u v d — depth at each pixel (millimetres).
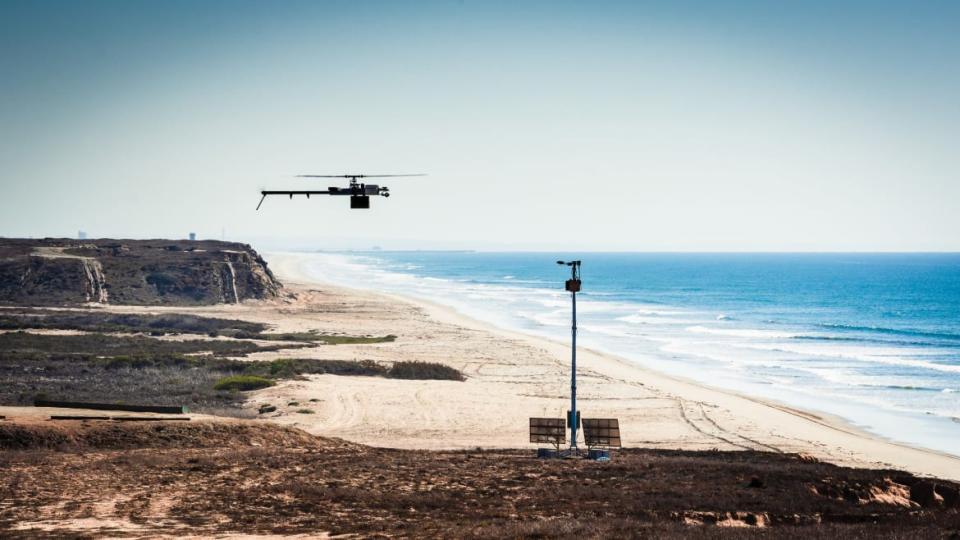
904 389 75000
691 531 24484
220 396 60312
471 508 28922
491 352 90688
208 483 31484
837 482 33531
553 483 33188
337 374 72000
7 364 72125
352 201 30906
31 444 37281
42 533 24281
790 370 86062
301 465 35281
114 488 30234
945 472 44750
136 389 62062
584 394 65312
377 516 27438
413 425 52406
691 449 47344
